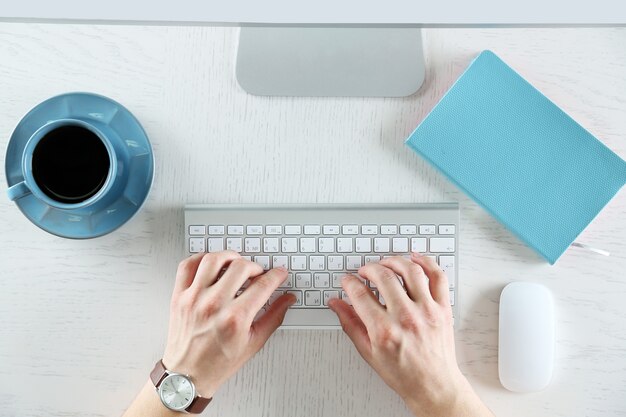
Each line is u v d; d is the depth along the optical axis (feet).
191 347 2.26
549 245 2.40
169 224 2.53
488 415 2.28
